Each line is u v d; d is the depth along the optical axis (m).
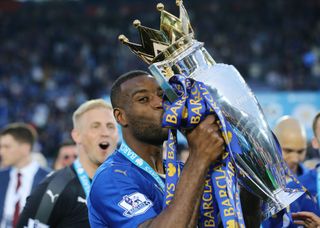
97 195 2.33
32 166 5.91
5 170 5.94
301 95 12.04
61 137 19.80
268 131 2.16
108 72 24.59
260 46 25.45
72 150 5.79
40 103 22.30
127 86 2.44
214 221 2.18
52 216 3.60
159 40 2.21
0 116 21.56
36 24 29.45
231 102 2.12
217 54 25.41
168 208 2.03
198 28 27.53
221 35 26.81
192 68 2.18
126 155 2.46
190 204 2.02
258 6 28.48
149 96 2.41
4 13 30.66
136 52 2.27
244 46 25.66
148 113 2.40
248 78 23.62
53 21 29.67
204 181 2.05
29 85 24.05
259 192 2.18
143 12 30.67
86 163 3.76
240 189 2.34
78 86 23.83
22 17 30.14
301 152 4.37
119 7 31.20
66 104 21.80
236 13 28.50
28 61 25.98
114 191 2.30
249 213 2.33
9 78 24.53
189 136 2.08
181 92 2.10
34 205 3.60
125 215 2.24
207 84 2.13
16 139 5.86
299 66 23.42
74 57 26.11
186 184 2.03
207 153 2.05
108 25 29.44
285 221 3.07
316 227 3.02
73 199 3.62
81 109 3.84
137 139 2.45
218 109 2.04
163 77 2.09
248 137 2.12
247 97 2.15
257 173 2.14
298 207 3.43
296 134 4.34
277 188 2.17
